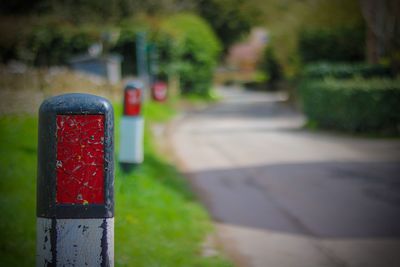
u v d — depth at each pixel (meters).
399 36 20.41
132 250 4.30
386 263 4.87
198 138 14.74
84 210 1.75
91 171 1.75
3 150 7.51
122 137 6.80
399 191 8.02
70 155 1.74
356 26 27.00
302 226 6.09
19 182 5.74
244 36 53.97
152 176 7.73
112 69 25.47
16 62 28.62
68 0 28.66
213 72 38.66
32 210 4.81
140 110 6.83
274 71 52.31
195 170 9.62
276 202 7.28
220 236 5.53
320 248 5.27
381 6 20.61
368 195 7.76
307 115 18.50
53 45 28.97
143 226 5.07
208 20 50.16
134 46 30.36
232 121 21.14
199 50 36.31
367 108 15.98
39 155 1.76
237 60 85.12
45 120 1.73
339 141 14.39
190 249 4.79
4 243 3.89
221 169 9.78
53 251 1.75
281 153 11.95
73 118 1.74
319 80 19.42
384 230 5.96
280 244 5.38
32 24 28.42
